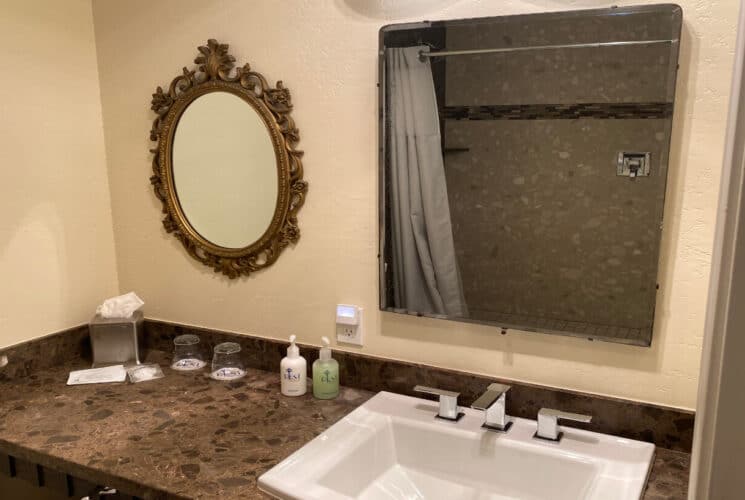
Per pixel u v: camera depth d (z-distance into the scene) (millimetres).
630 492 1056
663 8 1102
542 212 1269
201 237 1735
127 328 1728
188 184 1724
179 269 1803
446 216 1370
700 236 1153
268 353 1678
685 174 1147
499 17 1244
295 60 1515
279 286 1645
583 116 1197
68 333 1777
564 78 1203
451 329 1426
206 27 1624
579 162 1216
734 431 462
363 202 1484
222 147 1646
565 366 1313
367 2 1400
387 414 1375
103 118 1839
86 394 1531
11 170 1605
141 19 1714
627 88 1151
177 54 1682
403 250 1432
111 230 1899
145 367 1696
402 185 1405
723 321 457
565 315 1279
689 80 1118
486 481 1271
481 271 1353
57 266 1746
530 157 1261
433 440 1317
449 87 1316
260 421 1367
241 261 1678
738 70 445
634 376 1252
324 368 1478
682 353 1202
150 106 1750
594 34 1165
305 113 1525
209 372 1684
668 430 1225
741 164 436
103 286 1891
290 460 1167
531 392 1341
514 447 1233
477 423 1325
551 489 1200
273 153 1567
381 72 1381
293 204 1576
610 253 1218
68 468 1201
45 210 1700
